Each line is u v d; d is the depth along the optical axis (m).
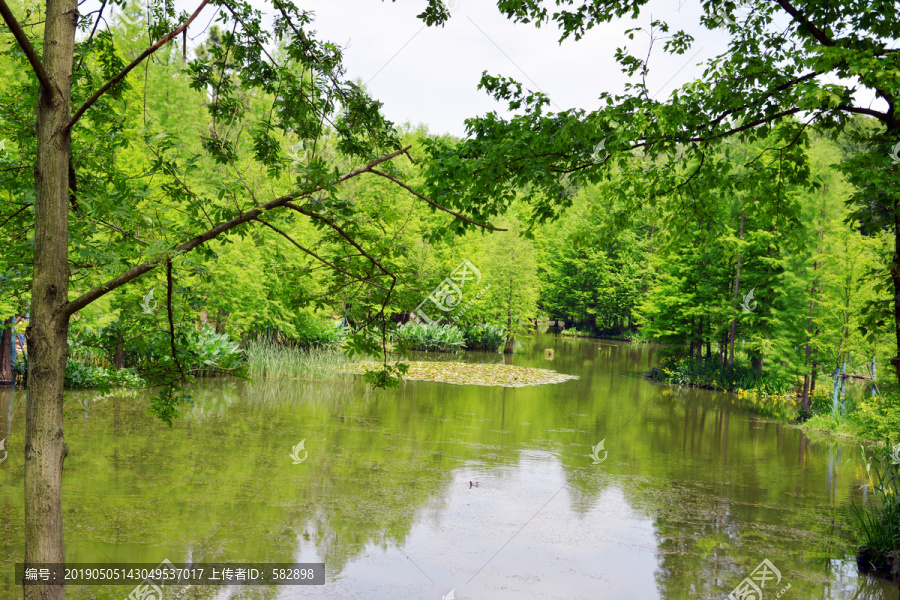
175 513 7.53
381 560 6.57
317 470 9.78
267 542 6.86
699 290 26.02
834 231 17.66
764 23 5.95
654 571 6.73
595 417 16.64
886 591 6.45
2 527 6.71
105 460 9.60
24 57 4.44
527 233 5.90
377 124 4.98
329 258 4.50
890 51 4.64
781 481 11.17
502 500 8.92
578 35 5.93
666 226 6.73
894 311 6.07
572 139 5.30
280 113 4.85
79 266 4.16
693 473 11.41
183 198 4.35
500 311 35.44
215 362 4.61
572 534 7.74
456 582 6.14
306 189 3.96
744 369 24.92
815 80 4.71
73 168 4.15
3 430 10.78
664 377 26.34
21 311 8.20
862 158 4.79
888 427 11.91
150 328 4.53
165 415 4.45
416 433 13.03
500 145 5.38
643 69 5.73
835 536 8.20
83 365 15.43
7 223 4.24
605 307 50.31
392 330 4.54
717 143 5.76
